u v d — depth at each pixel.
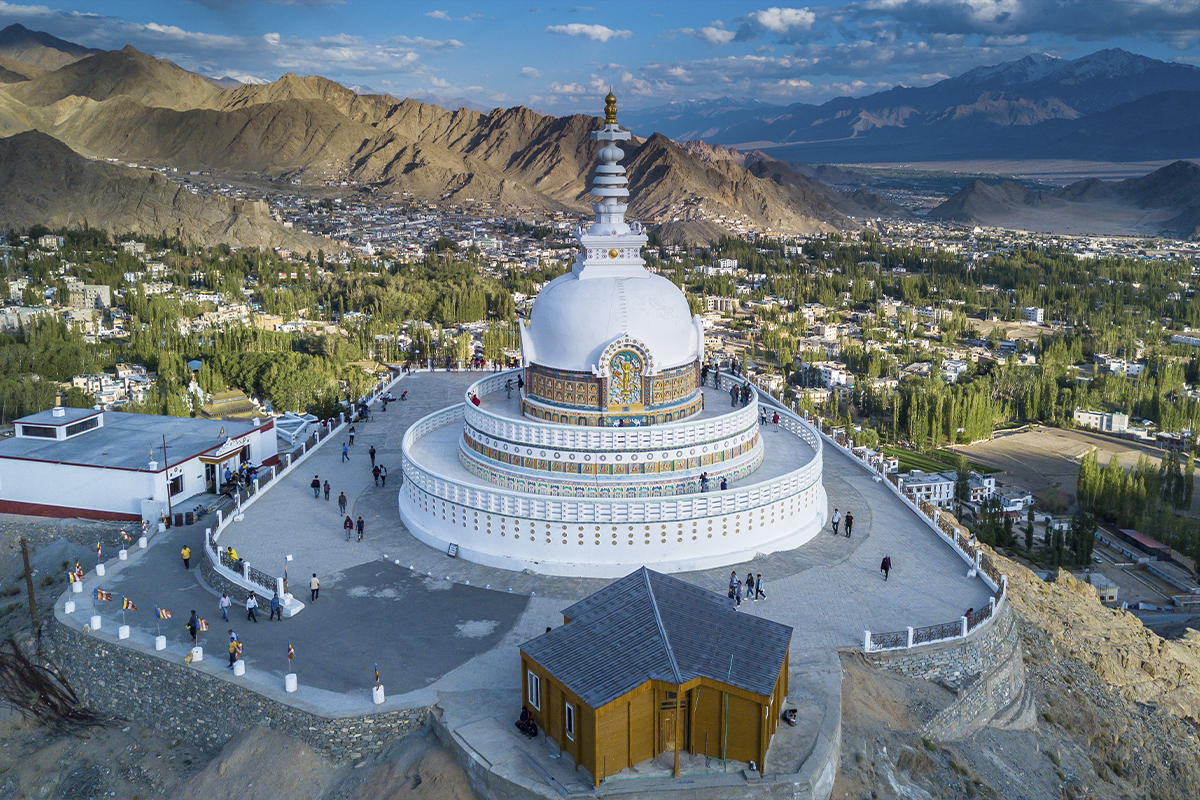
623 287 59.31
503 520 56.47
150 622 49.22
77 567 56.03
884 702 43.84
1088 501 145.62
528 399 62.53
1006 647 51.06
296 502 68.31
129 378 165.12
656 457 58.31
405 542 60.53
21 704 46.72
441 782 36.97
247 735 40.81
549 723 37.47
